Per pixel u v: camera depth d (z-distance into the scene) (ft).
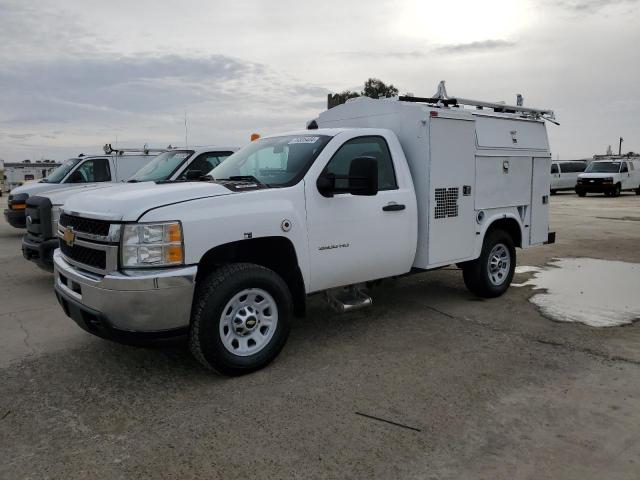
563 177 103.55
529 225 23.11
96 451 10.52
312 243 15.23
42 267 23.90
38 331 18.08
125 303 12.31
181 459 10.19
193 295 13.04
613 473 9.57
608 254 32.30
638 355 15.24
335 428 11.28
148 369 14.62
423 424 11.41
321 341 16.76
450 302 21.30
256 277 13.87
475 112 20.36
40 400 12.81
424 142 17.83
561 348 15.88
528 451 10.32
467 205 19.48
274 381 13.73
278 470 9.80
